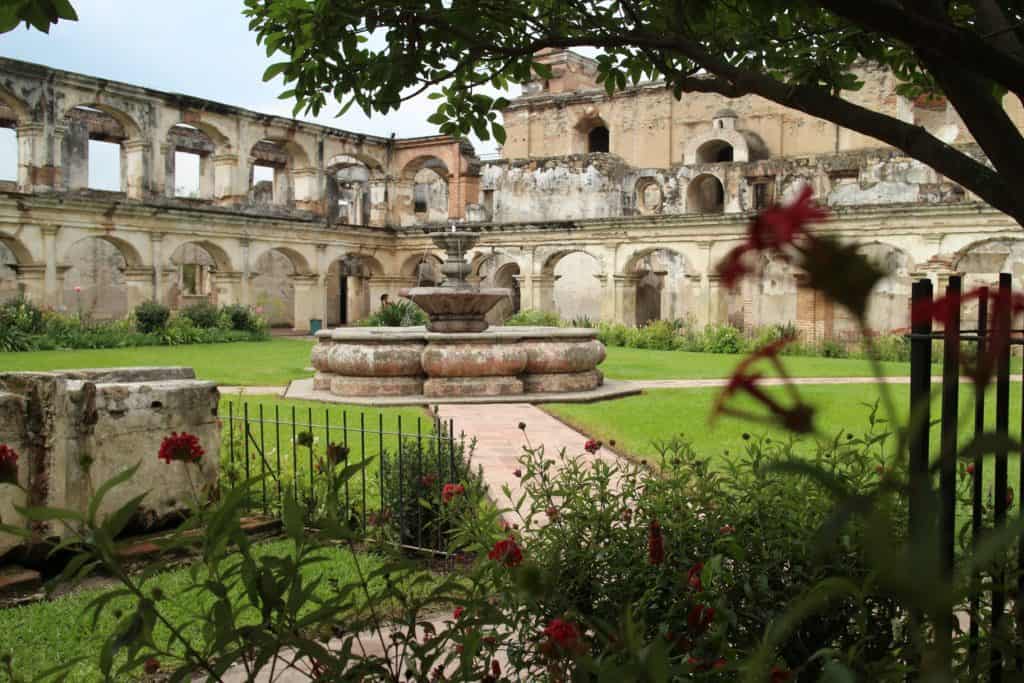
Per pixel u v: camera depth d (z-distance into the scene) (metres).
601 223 31.34
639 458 8.45
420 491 5.82
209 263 38.28
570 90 41.28
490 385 13.62
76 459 5.38
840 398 13.21
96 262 34.53
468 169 35.81
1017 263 25.66
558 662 2.60
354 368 13.77
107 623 4.38
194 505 2.20
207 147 36.00
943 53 2.00
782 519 3.18
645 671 1.67
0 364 18.98
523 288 33.59
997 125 2.66
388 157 37.16
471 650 2.28
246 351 24.30
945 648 0.99
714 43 4.51
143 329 27.39
